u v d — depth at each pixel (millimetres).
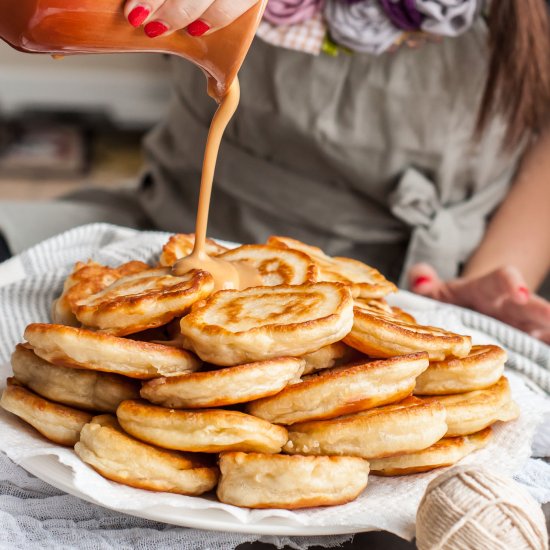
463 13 1223
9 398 846
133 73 3090
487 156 1366
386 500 813
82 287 940
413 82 1269
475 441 864
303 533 792
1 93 3029
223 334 819
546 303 1191
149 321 851
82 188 1600
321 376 825
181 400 815
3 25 816
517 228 1438
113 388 841
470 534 754
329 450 818
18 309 996
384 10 1221
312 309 843
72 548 807
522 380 983
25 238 1334
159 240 1089
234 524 787
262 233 1381
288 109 1290
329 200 1351
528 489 858
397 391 827
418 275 1250
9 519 821
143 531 823
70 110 3084
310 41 1241
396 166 1321
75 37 814
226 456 806
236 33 833
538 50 1265
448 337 873
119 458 804
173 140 1461
